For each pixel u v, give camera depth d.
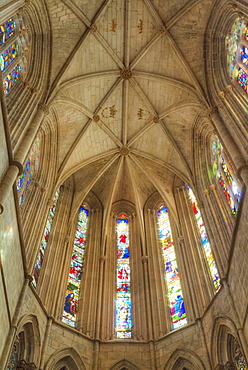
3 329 14.43
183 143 25.92
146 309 21.69
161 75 24.52
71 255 23.92
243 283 16.02
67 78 22.92
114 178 28.38
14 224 15.63
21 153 16.12
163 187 27.67
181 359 18.53
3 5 15.20
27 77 20.42
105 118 26.55
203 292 20.44
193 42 22.73
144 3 22.27
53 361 17.62
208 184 23.42
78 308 21.66
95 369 18.53
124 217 28.64
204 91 22.25
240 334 15.84
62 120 24.56
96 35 22.88
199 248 22.56
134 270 24.31
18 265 16.50
